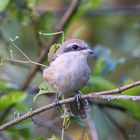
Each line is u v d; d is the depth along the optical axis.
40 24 12.93
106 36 15.93
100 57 12.87
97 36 15.88
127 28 15.75
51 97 11.82
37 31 12.95
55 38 12.59
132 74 15.17
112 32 15.99
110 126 13.52
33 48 15.00
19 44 14.75
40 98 13.91
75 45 10.47
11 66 14.27
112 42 15.90
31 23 13.22
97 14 15.40
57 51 10.59
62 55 10.42
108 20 15.98
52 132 12.30
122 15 16.05
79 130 13.83
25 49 14.94
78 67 10.25
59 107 10.05
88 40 15.74
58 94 10.50
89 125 11.34
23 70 14.53
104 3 16.36
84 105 9.72
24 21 13.13
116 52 15.66
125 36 15.90
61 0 15.81
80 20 15.41
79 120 9.87
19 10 12.97
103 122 13.41
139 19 16.05
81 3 13.73
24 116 8.66
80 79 10.29
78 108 9.77
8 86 12.05
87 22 15.68
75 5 12.82
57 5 15.77
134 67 15.18
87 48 10.50
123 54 15.55
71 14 12.84
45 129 13.12
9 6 12.95
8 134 11.55
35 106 12.95
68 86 10.29
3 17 13.32
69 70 10.21
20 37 14.45
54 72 10.30
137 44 15.79
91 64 13.30
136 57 15.13
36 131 13.06
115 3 16.42
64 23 12.84
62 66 10.26
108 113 13.39
